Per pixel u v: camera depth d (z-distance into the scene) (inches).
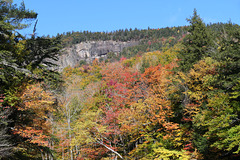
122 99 1107.3
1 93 599.5
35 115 668.1
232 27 781.9
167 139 727.7
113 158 866.1
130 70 2004.2
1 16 694.5
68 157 936.3
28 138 650.8
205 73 804.6
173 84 904.3
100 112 963.3
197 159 646.5
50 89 783.7
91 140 804.0
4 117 558.3
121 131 815.7
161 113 742.5
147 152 787.4
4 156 532.1
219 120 530.3
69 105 1120.2
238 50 675.4
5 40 709.9
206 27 1181.1
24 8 748.6
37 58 792.9
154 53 2699.3
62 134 946.7
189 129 768.3
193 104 762.2
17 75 661.9
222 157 688.4
